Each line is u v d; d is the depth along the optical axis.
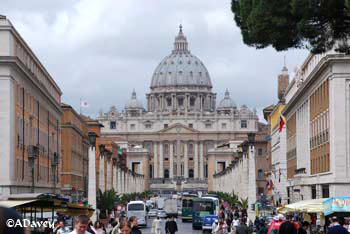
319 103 102.12
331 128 91.31
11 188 93.25
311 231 57.97
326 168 96.00
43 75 128.62
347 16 37.69
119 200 153.00
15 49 97.94
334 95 90.06
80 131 180.12
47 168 128.62
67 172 160.38
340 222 48.75
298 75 133.00
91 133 103.56
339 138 90.06
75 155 171.50
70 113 162.25
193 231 118.50
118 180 166.88
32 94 111.50
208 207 127.38
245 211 106.25
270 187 151.50
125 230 29.55
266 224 77.31
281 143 157.75
